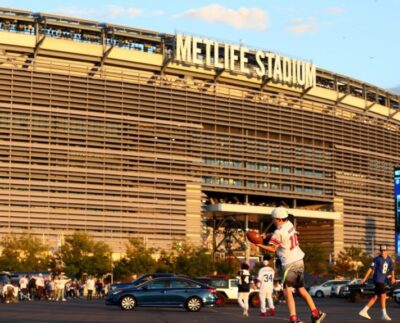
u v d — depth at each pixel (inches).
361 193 6023.6
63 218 4690.0
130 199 4913.9
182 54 5152.6
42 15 4761.3
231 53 5344.5
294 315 679.7
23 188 4601.4
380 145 6205.7
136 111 4990.2
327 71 5940.0
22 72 4667.8
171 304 1619.1
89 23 4906.5
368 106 6195.9
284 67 5575.8
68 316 1286.9
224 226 5831.7
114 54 4980.3
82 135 4800.7
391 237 6240.2
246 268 1395.2
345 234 5895.7
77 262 4092.0
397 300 2172.7
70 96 4785.9
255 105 5457.7
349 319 1104.8
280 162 5575.8
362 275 5177.2
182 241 4948.3
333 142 5851.4
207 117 5251.0
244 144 5408.5
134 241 4453.7
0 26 4795.8
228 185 5344.5
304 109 5713.6
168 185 5068.9
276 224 681.6
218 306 2005.4
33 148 4650.6
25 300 2583.7
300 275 677.9
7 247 4136.3
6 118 4601.4
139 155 4963.1
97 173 4815.5
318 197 5757.9
